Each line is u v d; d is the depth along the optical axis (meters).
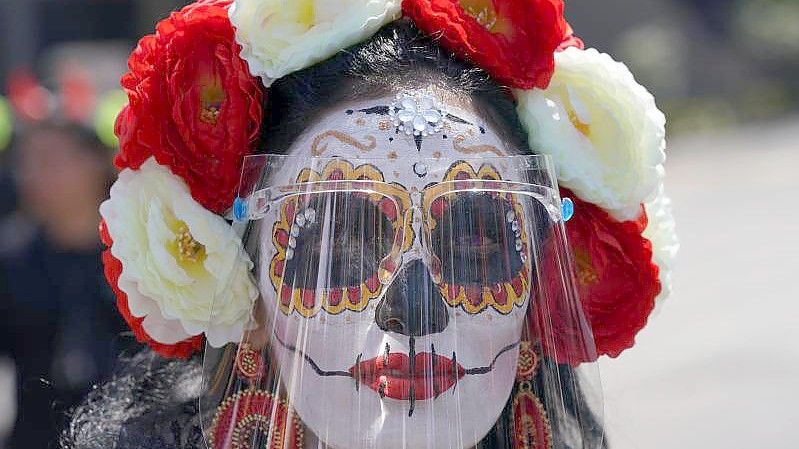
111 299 3.42
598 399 1.91
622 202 2.04
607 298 2.12
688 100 21.11
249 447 1.83
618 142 2.03
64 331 3.38
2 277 3.46
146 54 1.98
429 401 1.78
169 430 2.16
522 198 1.86
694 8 22.30
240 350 1.86
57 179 3.51
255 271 1.87
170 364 2.21
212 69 1.95
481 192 1.83
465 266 1.82
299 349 1.80
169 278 1.92
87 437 2.22
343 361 1.78
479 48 1.94
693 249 10.60
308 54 1.90
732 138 19.16
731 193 13.96
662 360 6.64
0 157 4.01
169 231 1.93
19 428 3.37
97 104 3.71
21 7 9.78
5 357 3.56
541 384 1.88
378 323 1.78
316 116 1.91
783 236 10.95
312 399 1.79
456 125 1.88
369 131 1.86
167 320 1.97
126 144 1.93
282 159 1.87
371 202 1.81
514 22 1.97
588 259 2.09
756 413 5.56
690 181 15.17
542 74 1.96
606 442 2.31
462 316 1.80
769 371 6.25
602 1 20.55
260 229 1.86
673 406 5.70
